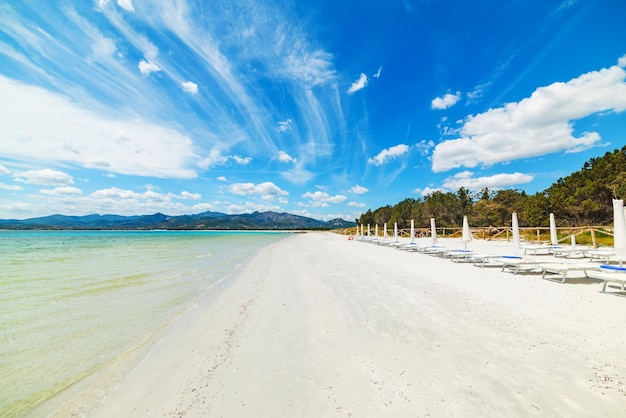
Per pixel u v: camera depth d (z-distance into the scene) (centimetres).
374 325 489
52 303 721
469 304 579
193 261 1570
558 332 430
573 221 2408
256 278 1022
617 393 280
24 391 347
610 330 430
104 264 1437
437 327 466
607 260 998
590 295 625
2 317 616
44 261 1555
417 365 350
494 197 3750
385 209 5706
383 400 286
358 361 369
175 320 590
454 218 3856
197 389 332
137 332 529
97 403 318
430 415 259
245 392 317
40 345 477
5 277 1067
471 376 320
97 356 437
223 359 404
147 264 1440
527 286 724
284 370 359
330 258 1508
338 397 296
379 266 1135
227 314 612
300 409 279
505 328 451
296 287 823
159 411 296
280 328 506
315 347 419
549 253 1352
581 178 2581
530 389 291
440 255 1443
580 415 251
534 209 2698
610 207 2266
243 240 4322
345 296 684
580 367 330
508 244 1928
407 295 666
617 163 2347
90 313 642
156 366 398
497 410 262
